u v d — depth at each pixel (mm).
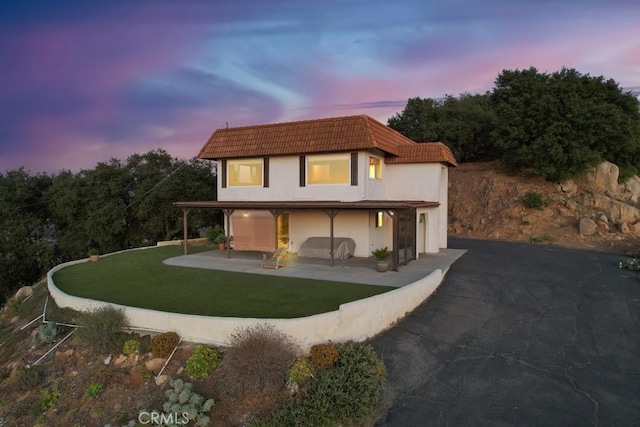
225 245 22312
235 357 8109
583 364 8758
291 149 18672
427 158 20141
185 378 8477
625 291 13203
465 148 41875
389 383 8258
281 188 19484
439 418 7215
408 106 44844
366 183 17891
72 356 9742
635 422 6844
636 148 30453
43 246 27016
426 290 12695
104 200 27234
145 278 14734
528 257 19250
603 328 10422
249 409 7684
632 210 25688
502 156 35312
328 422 7188
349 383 7785
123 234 28609
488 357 9141
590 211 26672
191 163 31125
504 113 34406
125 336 9891
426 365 8867
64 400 8508
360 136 17422
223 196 21109
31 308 13562
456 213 31641
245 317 9938
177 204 19891
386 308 10586
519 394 7754
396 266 15461
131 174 28750
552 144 28812
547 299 12586
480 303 12273
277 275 14758
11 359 10469
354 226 19156
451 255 19641
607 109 28656
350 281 13586
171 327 9758
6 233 25875
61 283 14227
